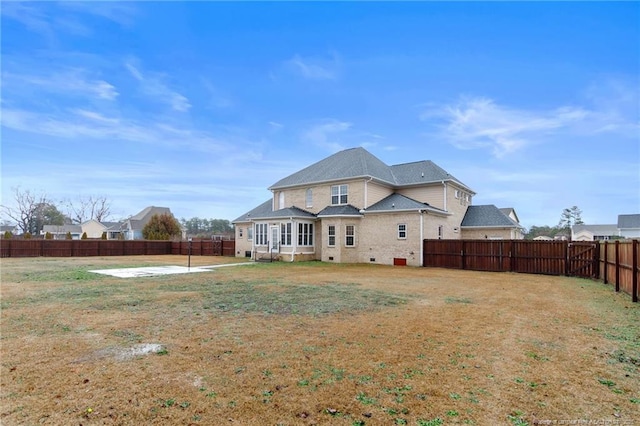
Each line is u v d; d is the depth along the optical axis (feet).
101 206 221.87
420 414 10.36
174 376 13.06
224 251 111.34
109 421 9.84
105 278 45.24
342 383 12.51
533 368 14.07
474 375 13.33
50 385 12.21
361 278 46.06
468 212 93.04
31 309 25.39
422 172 85.56
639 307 27.20
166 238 139.44
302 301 28.66
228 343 17.15
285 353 15.67
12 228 196.54
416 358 15.14
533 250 55.26
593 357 15.42
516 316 23.57
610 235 201.36
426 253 66.74
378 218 72.54
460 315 23.72
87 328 20.02
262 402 11.03
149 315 23.41
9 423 9.66
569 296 32.63
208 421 9.89
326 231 76.02
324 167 89.92
